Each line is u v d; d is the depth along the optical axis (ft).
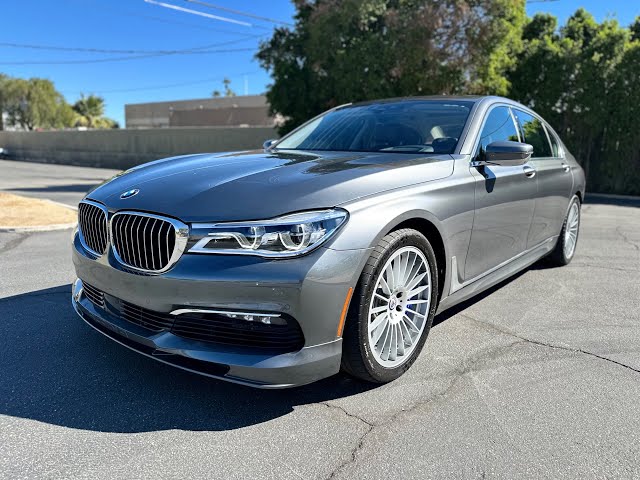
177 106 186.60
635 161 48.24
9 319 12.55
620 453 7.50
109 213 8.87
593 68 47.42
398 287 9.09
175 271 7.85
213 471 7.00
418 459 7.32
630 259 19.58
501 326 12.46
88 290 9.97
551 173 15.05
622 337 11.82
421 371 10.00
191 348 8.00
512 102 14.32
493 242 11.93
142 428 8.01
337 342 8.18
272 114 51.67
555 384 9.55
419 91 44.29
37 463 7.10
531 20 53.72
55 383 9.39
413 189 9.26
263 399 8.91
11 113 163.32
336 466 7.15
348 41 45.37
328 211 7.91
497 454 7.45
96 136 101.76
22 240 22.38
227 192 8.32
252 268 7.54
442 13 41.63
